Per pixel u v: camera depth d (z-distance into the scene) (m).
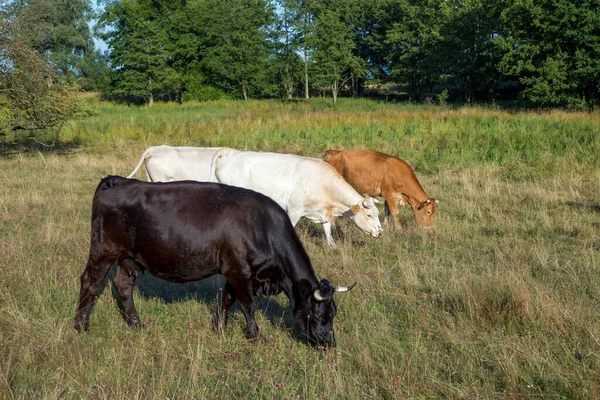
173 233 4.69
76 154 17.23
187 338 4.91
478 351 4.67
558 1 29.78
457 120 21.30
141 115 31.75
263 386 4.10
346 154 9.46
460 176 13.34
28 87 14.95
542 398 3.96
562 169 13.27
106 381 4.07
